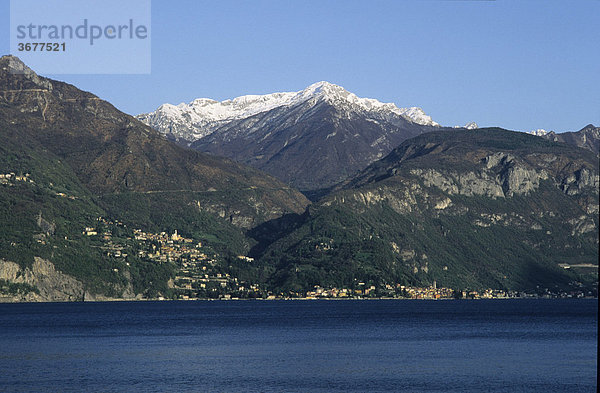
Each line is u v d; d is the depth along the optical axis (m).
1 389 170.38
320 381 182.12
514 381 182.25
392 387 174.75
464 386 176.00
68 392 167.25
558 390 171.12
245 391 169.38
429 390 171.38
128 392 167.50
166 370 197.88
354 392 168.88
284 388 173.25
